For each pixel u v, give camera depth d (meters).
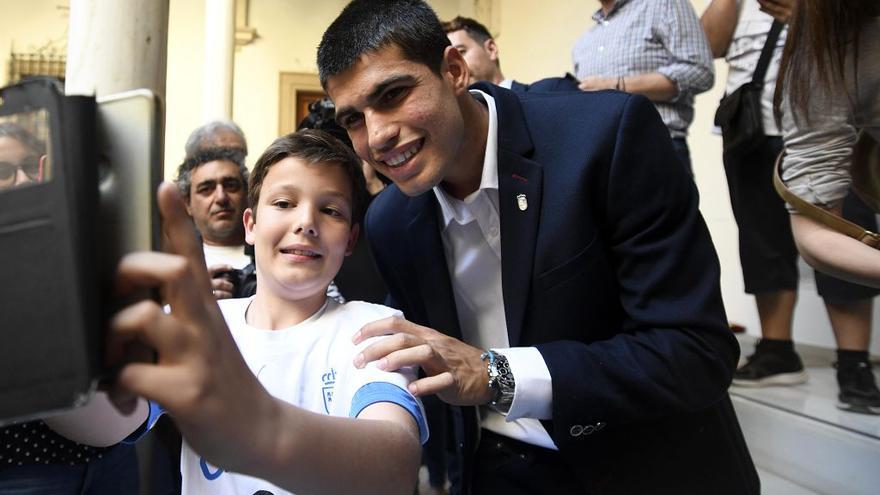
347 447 0.61
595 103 1.22
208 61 5.90
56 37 7.57
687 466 1.21
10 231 0.37
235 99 8.11
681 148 2.62
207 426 0.45
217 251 2.26
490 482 1.44
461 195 1.28
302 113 8.45
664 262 1.10
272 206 1.07
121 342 0.41
